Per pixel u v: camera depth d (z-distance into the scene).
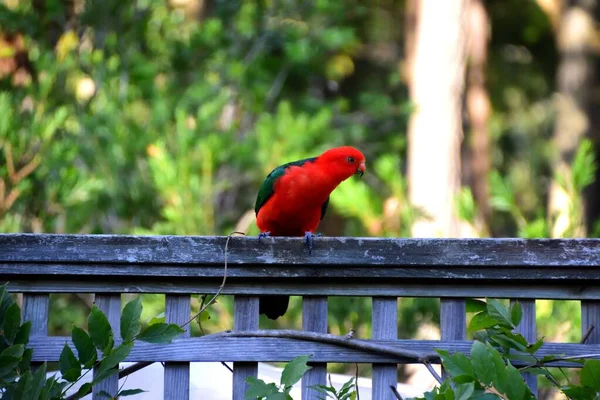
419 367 12.23
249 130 15.95
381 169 11.69
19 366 4.43
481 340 4.83
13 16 13.95
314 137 14.36
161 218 13.96
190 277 4.78
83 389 4.29
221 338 4.77
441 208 18.66
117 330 4.79
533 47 29.22
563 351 4.85
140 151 13.41
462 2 19.31
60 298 14.30
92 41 15.49
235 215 18.28
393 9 27.14
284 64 17.72
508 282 4.85
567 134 26.30
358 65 27.45
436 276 4.77
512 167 29.45
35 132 11.89
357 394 4.64
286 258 4.75
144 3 16.00
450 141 19.06
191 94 15.19
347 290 4.86
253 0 17.91
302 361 4.34
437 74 19.17
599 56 26.52
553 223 9.86
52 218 12.12
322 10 17.53
